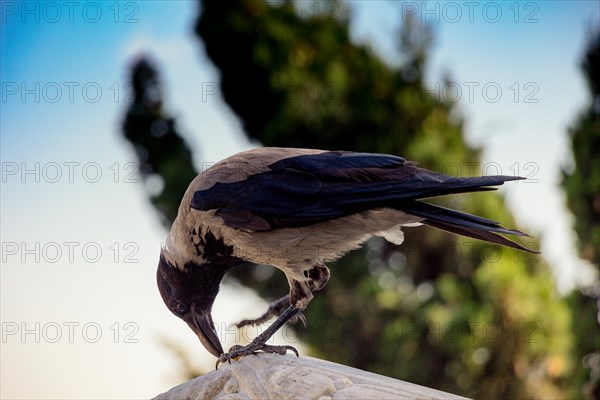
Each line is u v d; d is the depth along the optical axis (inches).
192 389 294.2
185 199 342.6
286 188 327.0
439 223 325.4
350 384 269.0
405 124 575.8
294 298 335.6
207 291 355.9
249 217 327.6
